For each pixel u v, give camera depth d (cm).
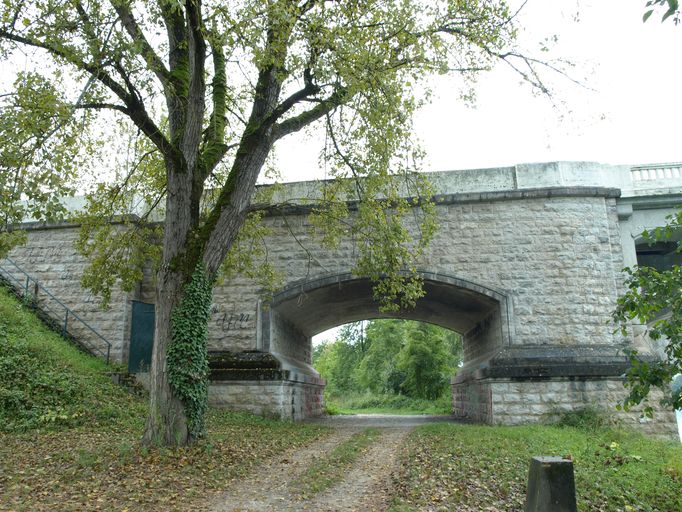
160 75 1082
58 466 831
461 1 1171
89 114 995
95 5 959
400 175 1451
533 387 1605
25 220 1947
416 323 4122
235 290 1827
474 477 812
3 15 898
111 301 1845
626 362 1602
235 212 1102
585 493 742
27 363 1365
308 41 1002
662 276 763
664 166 1822
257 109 1184
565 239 1747
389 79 1177
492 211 1786
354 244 1814
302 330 2414
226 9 904
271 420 1598
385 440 1302
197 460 886
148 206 1892
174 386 978
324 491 769
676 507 741
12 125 825
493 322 1864
